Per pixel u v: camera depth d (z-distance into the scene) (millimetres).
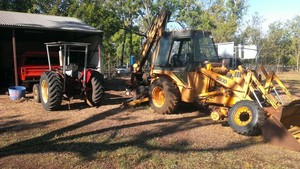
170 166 4590
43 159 4891
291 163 4762
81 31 14172
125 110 8812
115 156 5012
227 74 7555
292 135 5414
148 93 9164
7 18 14281
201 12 35406
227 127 6895
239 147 5516
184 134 6320
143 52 9875
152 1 34219
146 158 4914
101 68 15039
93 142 5734
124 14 30484
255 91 6961
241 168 4559
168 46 8719
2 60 18047
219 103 7566
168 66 8711
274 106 6340
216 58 8750
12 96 10695
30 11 26562
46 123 7207
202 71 7867
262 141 5879
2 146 5520
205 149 5383
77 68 9172
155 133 6367
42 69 13398
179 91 8273
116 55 34969
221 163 4730
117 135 6199
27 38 18484
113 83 17281
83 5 23219
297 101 5996
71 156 5012
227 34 35406
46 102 8680
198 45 8344
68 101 9180
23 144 5629
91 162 4762
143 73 10000
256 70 7281
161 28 9070
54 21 15484
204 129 6727
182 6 34594
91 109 8977
